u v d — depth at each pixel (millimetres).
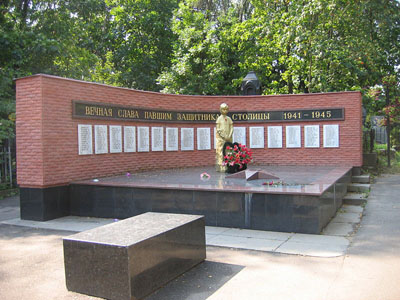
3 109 15156
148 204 9305
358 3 18359
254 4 22344
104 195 9883
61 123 10352
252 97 16188
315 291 4777
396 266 5621
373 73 20422
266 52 23016
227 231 8062
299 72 22172
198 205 8719
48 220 9773
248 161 13008
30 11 20250
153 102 14375
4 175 14773
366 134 18469
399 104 19234
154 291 4848
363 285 4926
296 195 7754
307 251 6477
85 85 11352
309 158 15469
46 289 5062
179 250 5391
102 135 11953
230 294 4742
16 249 7078
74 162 10789
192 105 15836
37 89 9773
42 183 9641
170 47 28656
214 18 28266
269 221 8008
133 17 27562
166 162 14945
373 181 14719
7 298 4801
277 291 4809
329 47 18188
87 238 4832
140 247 4613
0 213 10961
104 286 4625
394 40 21156
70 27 21609
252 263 5938
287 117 15758
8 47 16969
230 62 26109
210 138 16219
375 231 7734
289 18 19188
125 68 28375
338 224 8430
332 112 15031
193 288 4953
